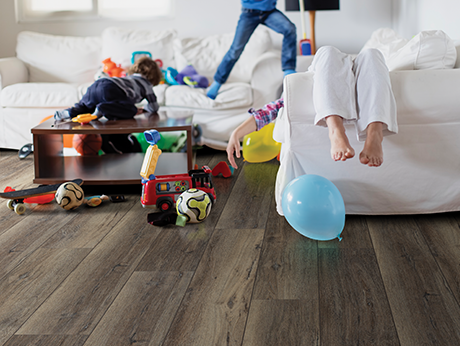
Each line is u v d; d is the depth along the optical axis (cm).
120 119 249
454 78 173
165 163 260
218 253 159
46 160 239
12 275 145
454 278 137
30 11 440
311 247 162
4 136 332
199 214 186
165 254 159
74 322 118
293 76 178
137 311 123
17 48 398
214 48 387
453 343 106
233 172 270
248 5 313
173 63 390
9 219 196
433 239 166
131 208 210
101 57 396
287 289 133
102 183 226
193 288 135
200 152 328
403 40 238
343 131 159
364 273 142
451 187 182
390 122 162
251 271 145
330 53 171
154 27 430
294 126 181
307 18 412
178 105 322
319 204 158
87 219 195
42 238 175
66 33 437
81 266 150
